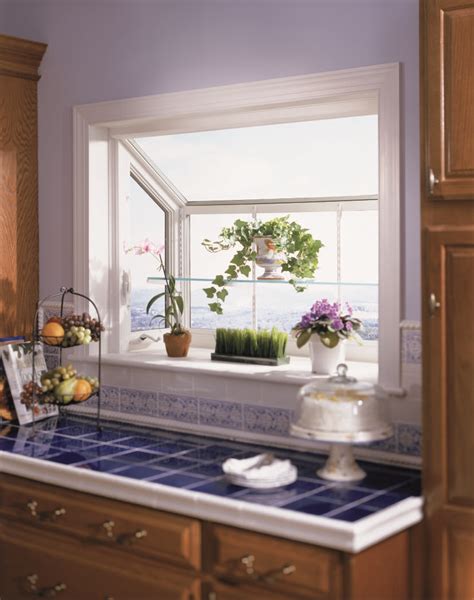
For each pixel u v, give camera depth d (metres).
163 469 2.65
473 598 2.31
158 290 3.76
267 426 3.00
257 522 2.26
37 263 3.62
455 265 2.29
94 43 3.40
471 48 2.27
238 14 3.01
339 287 3.34
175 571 2.44
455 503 2.32
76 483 2.63
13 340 3.50
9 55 3.46
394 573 2.31
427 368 2.35
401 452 2.71
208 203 3.71
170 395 3.24
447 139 2.31
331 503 2.32
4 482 2.85
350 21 2.78
